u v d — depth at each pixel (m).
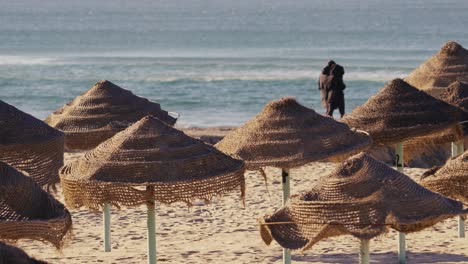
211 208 44.19
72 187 28.67
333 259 35.28
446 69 46.62
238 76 122.00
